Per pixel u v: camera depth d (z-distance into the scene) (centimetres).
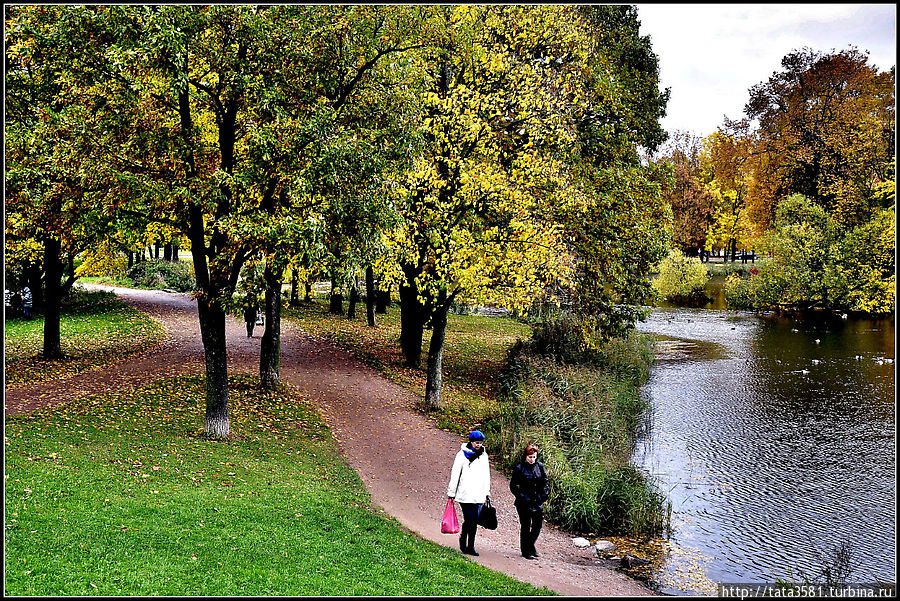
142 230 1391
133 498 1080
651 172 2659
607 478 1470
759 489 1570
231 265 1402
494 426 1888
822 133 4838
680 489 1571
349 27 1514
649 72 2927
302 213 1361
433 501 1370
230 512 1091
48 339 2197
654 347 3409
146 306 3597
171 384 1977
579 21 2345
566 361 2658
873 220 4334
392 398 2172
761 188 5566
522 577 1008
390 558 990
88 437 1398
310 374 2348
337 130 1395
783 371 2881
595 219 2191
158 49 1170
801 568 1169
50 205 1448
